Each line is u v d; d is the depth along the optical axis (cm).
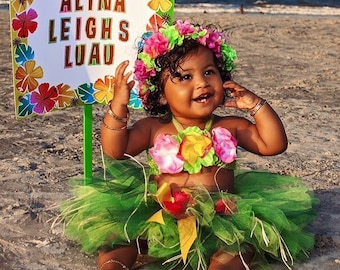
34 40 399
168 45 351
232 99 390
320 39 1456
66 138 616
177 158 355
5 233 395
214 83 354
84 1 408
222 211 352
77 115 705
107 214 361
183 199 345
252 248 354
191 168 357
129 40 416
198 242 338
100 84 421
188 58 349
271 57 1184
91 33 413
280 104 796
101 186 389
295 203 378
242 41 1388
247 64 1094
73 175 505
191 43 351
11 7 388
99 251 366
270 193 386
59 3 402
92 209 367
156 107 369
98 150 570
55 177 500
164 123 369
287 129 675
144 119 372
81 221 370
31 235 393
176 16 1892
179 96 351
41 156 555
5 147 580
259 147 369
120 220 354
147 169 403
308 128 683
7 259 364
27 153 563
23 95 402
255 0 2630
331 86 927
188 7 2316
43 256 368
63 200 441
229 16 1947
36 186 477
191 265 339
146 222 347
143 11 414
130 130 365
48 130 642
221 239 337
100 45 416
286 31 1570
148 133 368
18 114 402
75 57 413
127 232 345
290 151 591
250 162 551
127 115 356
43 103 409
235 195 361
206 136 359
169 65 350
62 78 412
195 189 353
